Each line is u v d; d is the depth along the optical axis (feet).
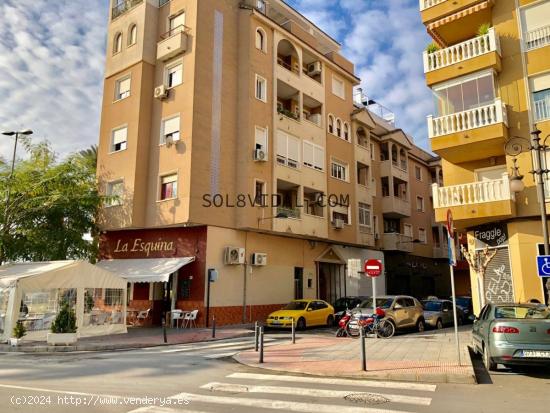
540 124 54.39
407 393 24.93
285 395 24.36
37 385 26.81
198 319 69.82
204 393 24.86
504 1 59.93
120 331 62.64
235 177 78.23
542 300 50.67
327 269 98.17
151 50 82.12
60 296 57.06
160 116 78.43
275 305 81.76
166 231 76.43
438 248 133.49
